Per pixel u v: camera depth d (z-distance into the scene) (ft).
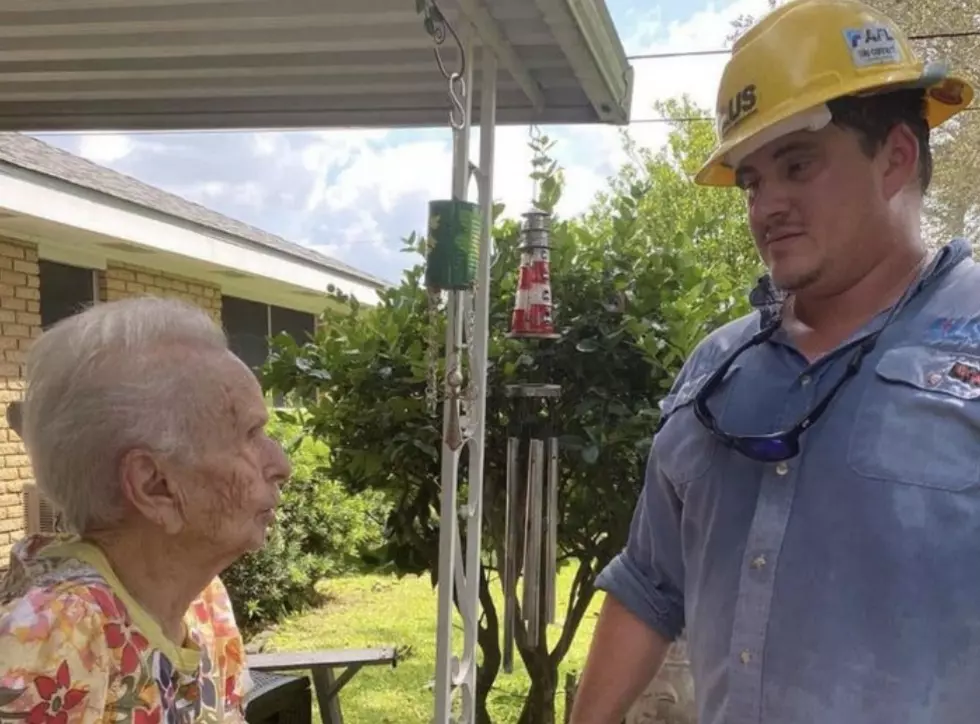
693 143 43.39
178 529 3.66
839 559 3.55
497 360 10.87
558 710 13.02
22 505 19.13
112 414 3.50
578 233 11.76
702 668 4.14
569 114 10.32
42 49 9.18
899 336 3.71
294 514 20.30
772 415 3.99
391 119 10.81
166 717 3.65
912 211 3.88
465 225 7.64
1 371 18.88
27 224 18.58
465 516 9.11
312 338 12.96
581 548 11.50
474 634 8.82
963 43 21.11
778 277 3.87
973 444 3.40
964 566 3.33
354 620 20.10
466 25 7.76
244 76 9.89
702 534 4.20
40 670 3.16
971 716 3.32
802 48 3.70
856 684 3.45
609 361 10.72
